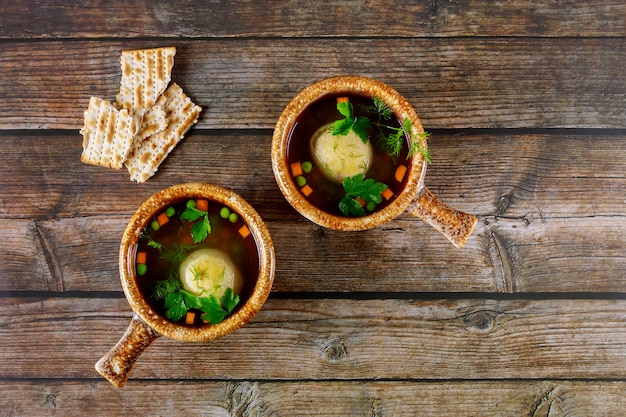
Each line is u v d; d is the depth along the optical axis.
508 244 0.75
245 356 0.75
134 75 0.72
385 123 0.68
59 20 0.73
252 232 0.68
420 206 0.67
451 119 0.74
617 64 0.74
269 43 0.74
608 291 0.75
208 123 0.74
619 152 0.75
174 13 0.73
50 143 0.74
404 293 0.75
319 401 0.75
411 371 0.75
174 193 0.66
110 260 0.74
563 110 0.75
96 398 0.75
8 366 0.75
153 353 0.75
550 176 0.75
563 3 0.74
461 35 0.74
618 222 0.75
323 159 0.68
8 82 0.74
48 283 0.75
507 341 0.76
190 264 0.68
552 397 0.76
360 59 0.74
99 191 0.74
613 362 0.76
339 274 0.75
